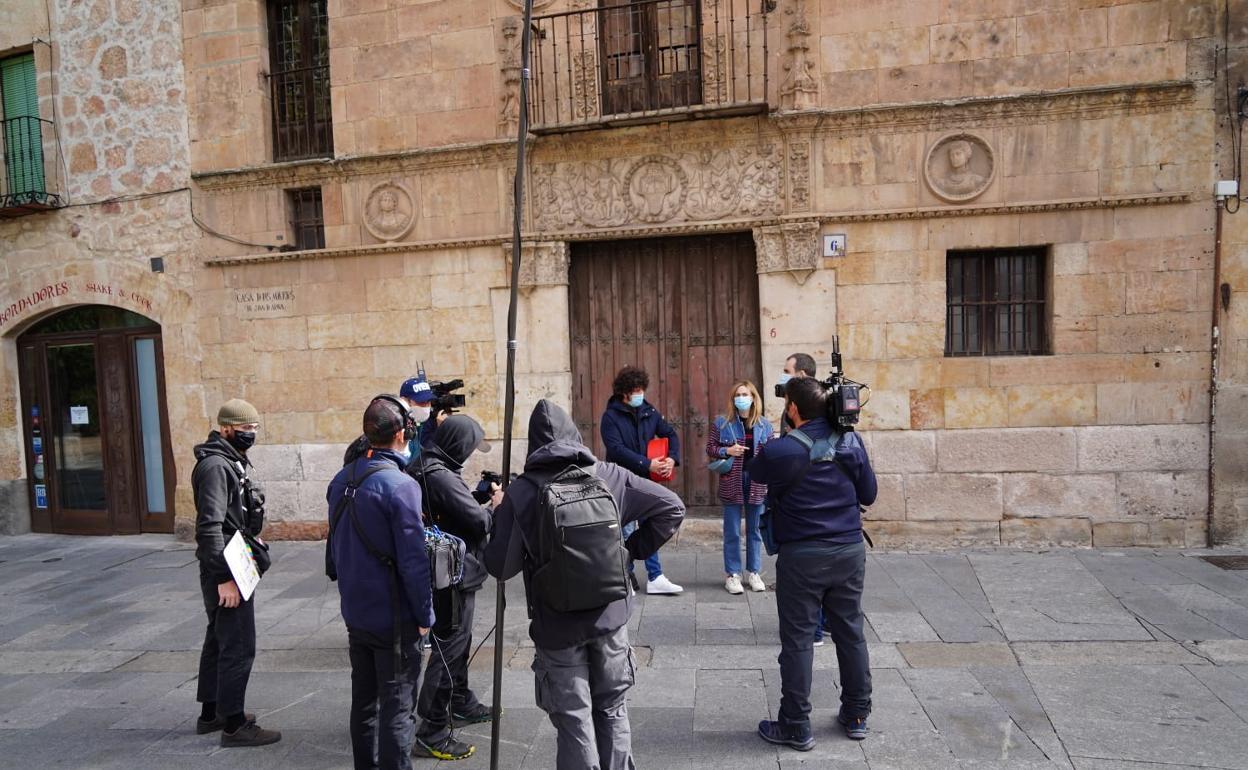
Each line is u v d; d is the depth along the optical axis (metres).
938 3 6.82
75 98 8.83
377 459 3.40
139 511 9.32
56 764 3.83
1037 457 6.84
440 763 3.68
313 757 3.83
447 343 7.91
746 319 7.52
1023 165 6.77
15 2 8.95
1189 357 6.63
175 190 8.56
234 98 8.37
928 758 3.52
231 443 4.14
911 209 6.88
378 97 7.94
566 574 2.89
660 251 7.66
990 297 7.13
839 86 6.98
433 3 7.74
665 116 6.96
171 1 8.47
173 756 3.88
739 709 4.10
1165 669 4.35
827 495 3.61
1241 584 5.71
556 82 7.44
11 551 8.84
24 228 9.12
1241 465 6.59
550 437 3.14
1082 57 6.67
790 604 3.63
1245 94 6.42
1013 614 5.30
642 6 7.24
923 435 7.00
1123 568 6.19
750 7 7.07
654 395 7.70
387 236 8.00
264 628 5.75
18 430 9.62
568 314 7.72
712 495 7.64
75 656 5.41
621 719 3.10
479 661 4.91
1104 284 6.71
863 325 7.07
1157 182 6.61
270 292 8.33
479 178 7.74
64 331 9.42
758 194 7.20
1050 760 3.46
